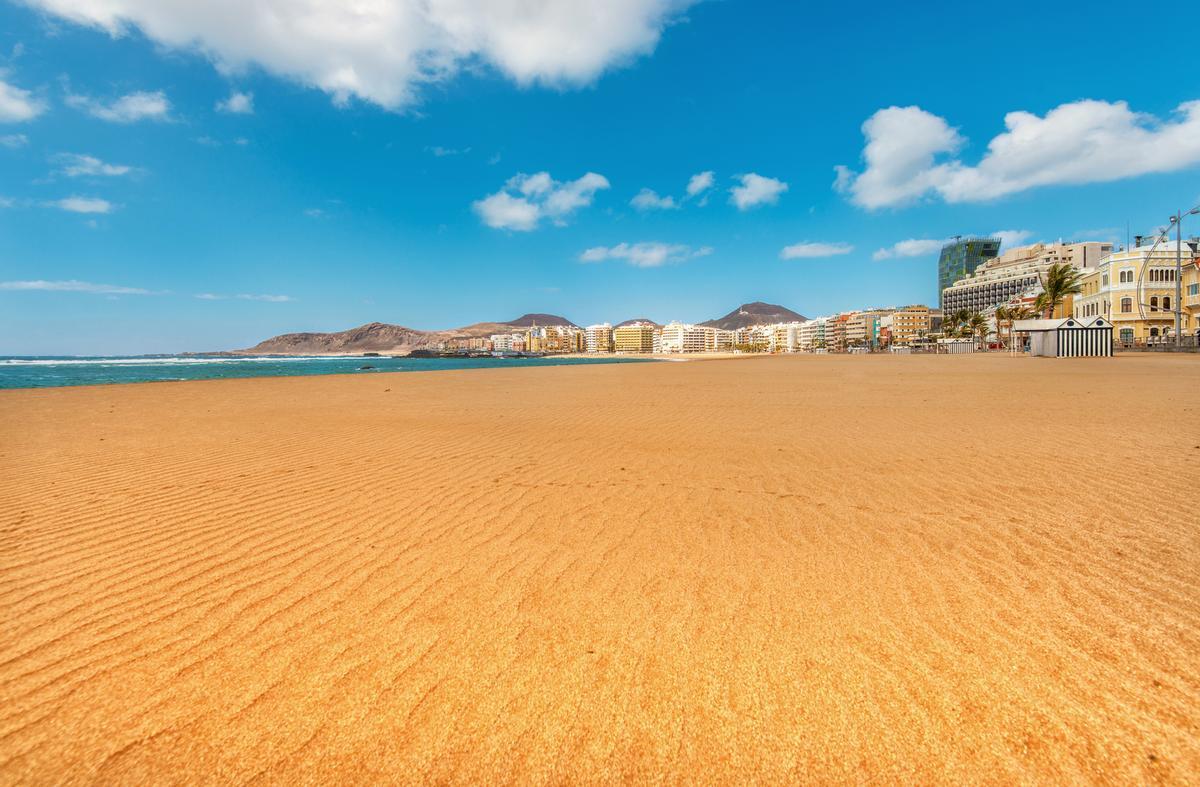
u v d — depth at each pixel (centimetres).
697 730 188
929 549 343
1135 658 219
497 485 521
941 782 166
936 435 769
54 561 337
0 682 215
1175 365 2588
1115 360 3334
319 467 603
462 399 1434
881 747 179
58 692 209
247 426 934
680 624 254
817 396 1398
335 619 263
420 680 215
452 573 316
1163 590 278
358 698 205
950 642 235
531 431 860
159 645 241
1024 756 174
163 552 352
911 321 18212
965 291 17538
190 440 787
